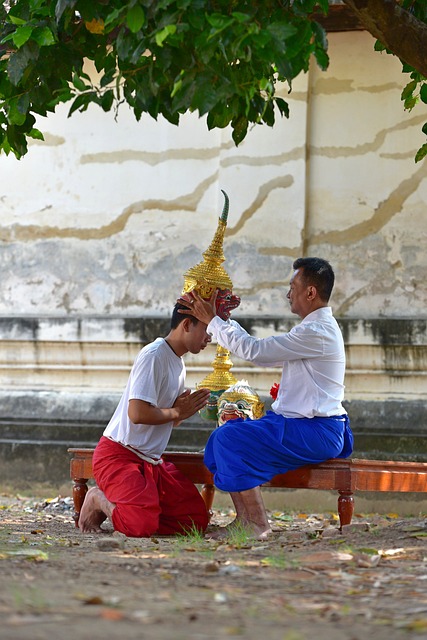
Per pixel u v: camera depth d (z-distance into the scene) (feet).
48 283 37.58
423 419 33.91
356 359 34.81
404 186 35.17
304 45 18.70
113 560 17.26
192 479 24.13
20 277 37.78
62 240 37.60
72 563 16.63
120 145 37.29
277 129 35.91
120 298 36.96
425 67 21.54
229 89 18.29
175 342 23.49
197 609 12.60
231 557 18.01
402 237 35.06
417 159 25.73
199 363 35.96
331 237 35.53
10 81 20.80
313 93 35.96
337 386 23.08
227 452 22.36
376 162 35.42
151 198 36.99
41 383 37.17
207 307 23.04
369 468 22.85
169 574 15.56
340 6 33.58
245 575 15.67
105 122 37.42
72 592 13.41
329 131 35.78
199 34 18.44
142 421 22.56
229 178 36.17
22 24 20.63
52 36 19.84
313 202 35.78
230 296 23.59
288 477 23.04
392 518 31.09
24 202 37.91
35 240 37.81
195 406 23.30
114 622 11.43
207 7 18.45
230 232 36.11
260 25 19.31
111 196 37.29
